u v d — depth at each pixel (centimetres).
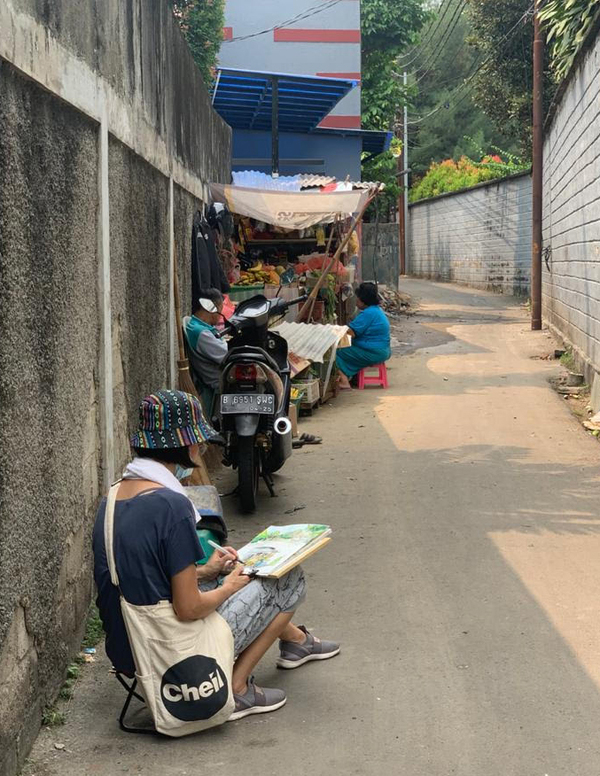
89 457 433
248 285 1085
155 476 344
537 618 452
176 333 704
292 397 845
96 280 447
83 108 408
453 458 781
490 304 2444
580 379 1186
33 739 339
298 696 381
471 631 439
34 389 335
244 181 1305
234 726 358
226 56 1903
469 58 4722
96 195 445
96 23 439
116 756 335
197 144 892
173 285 692
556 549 551
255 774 323
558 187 1553
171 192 690
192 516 340
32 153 336
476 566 525
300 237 1270
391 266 2505
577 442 833
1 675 299
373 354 1139
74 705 374
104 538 341
